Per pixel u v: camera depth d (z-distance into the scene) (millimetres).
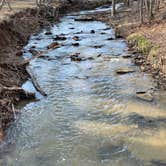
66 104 18344
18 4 44875
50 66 24672
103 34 34750
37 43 31234
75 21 43844
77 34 35156
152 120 16438
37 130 15641
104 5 58406
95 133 15328
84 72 23359
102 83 21250
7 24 30172
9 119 16438
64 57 26828
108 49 28656
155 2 38062
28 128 15812
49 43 31281
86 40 32188
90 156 13586
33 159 13461
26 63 23953
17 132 15461
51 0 53094
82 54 27453
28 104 18344
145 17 36938
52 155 13695
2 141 14664
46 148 14188
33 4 46406
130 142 14570
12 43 28703
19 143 14586
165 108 17609
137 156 13570
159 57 23422
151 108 17656
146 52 25984
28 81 21609
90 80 21844
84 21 43656
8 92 18391
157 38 27109
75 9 54531
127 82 21250
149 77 21859
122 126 15930
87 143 14523
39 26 39031
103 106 18031
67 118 16766
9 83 20078
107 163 13109
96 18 44844
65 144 14469
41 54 27344
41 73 23203
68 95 19547
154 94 19297
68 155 13680
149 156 13570
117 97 19125
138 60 25000
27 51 28047
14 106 17969
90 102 18562
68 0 56031
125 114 17094
